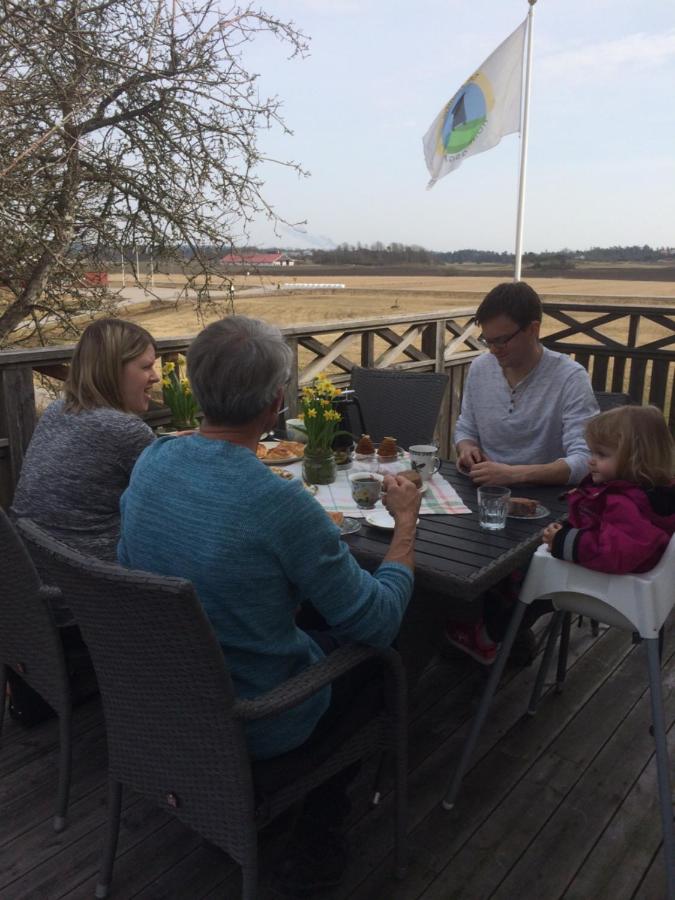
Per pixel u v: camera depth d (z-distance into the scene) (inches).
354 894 62.7
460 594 61.0
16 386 115.0
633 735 85.1
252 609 47.8
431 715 89.4
